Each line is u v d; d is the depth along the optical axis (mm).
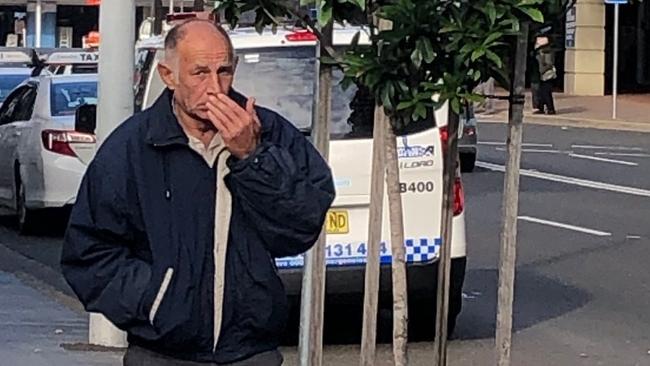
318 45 5848
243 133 4043
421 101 5047
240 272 4156
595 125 34188
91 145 14570
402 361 5375
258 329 4211
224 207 4148
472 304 11289
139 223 4164
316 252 5891
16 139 15328
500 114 37281
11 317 10297
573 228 15836
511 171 5207
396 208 5320
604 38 44406
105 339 9125
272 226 4129
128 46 8914
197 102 4074
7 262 13398
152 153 4168
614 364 9164
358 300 9031
